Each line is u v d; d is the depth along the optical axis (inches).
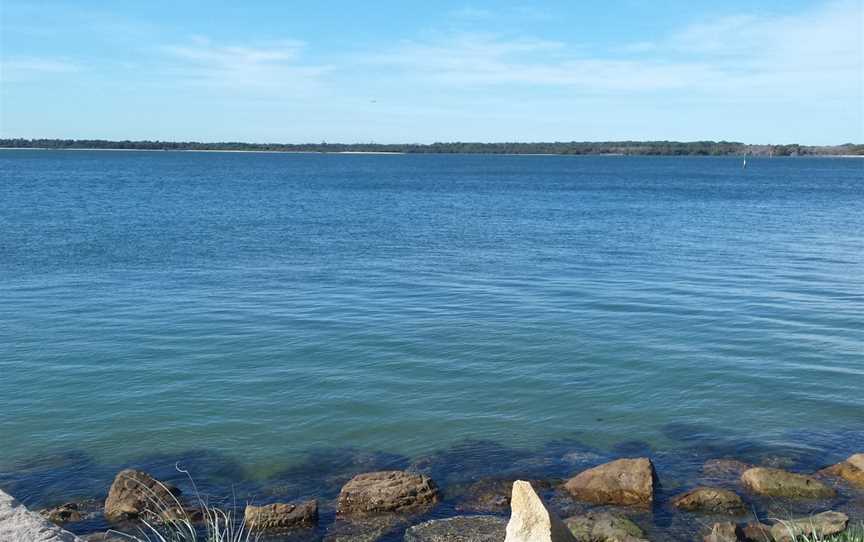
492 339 697.6
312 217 1871.3
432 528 344.5
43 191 2615.7
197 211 1988.2
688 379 588.7
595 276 1035.3
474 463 443.5
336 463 445.1
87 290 906.7
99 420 505.0
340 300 864.9
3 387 564.7
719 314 798.5
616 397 551.2
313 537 354.3
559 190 3218.5
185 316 779.4
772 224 1777.8
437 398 548.7
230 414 516.7
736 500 383.6
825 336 709.3
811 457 452.4
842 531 339.6
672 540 353.1
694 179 4439.0
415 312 806.5
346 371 605.9
